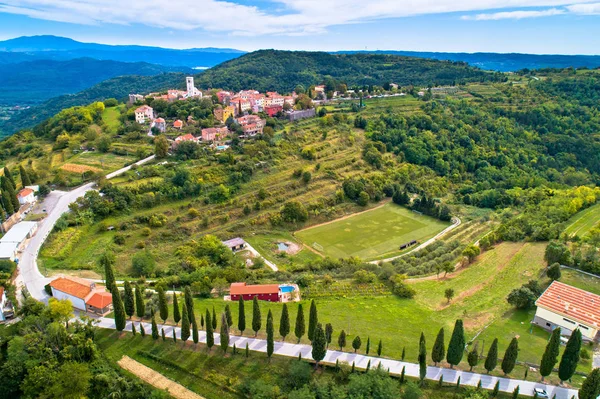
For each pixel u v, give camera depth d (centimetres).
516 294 9631
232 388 7256
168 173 17312
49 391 6938
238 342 8325
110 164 18462
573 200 16650
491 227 16812
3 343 7862
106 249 12962
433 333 8894
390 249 15262
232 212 16338
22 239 11912
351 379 7106
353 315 9650
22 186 15700
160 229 14675
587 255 11425
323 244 15488
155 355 7919
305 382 7288
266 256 14175
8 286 9888
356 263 13350
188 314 8125
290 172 19538
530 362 7788
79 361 7625
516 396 6788
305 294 10788
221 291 10756
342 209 18262
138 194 15850
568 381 7262
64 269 11375
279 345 8262
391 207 19288
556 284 9756
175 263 12744
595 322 8325
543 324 9006
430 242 15838
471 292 10725
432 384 7256
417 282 11619
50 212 14162
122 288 10462
